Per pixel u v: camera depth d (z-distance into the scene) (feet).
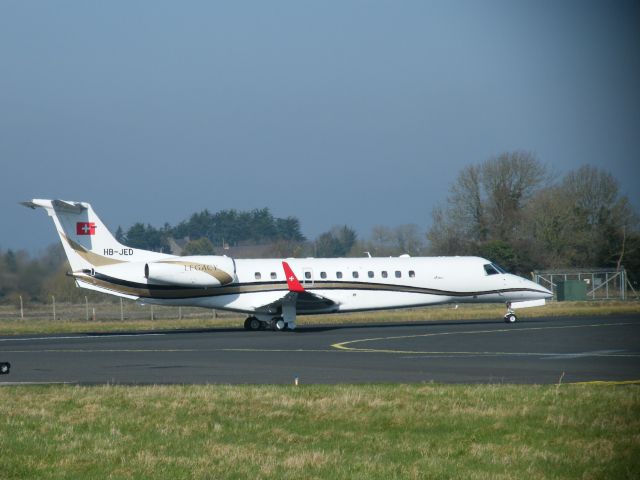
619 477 100.01
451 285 376.07
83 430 128.67
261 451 112.57
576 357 230.07
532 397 148.25
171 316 513.45
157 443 118.32
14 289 543.80
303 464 104.94
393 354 246.06
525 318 426.10
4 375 205.26
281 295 357.82
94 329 399.03
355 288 365.81
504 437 119.75
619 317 421.18
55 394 162.81
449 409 138.62
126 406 147.13
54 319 465.88
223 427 128.36
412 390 158.61
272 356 245.24
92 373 208.03
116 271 341.00
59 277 547.90
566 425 125.29
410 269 372.58
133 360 238.68
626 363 214.69
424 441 117.60
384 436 121.29
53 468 106.32
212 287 347.97
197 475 101.71
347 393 155.33
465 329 346.13
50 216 340.18
